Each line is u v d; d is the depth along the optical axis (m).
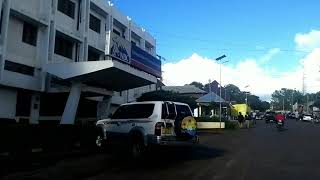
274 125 55.78
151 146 14.32
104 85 28.62
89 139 18.36
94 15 35.91
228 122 42.69
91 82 27.00
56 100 29.25
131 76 25.92
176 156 16.30
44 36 27.30
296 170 12.48
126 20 43.47
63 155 16.47
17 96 25.81
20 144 14.34
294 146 20.52
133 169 12.85
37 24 26.81
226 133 33.44
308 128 43.91
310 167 13.12
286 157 15.81
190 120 14.90
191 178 11.13
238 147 20.16
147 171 12.42
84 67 24.20
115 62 23.53
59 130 16.75
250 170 12.52
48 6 27.48
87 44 32.97
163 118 14.51
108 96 30.30
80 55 31.95
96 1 35.25
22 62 25.56
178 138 14.70
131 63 33.41
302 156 16.14
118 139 15.93
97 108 33.75
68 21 30.91
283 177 11.25
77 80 25.28
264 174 11.75
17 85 24.72
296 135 30.22
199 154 17.08
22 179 10.94
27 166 13.46
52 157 15.81
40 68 26.81
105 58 37.19
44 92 27.02
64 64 24.95
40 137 15.50
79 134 18.09
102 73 24.62
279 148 19.50
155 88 55.66
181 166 13.52
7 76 23.92
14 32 25.17
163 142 14.20
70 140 17.48
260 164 13.85
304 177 11.26
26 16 25.31
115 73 24.88
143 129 14.70
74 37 30.84
